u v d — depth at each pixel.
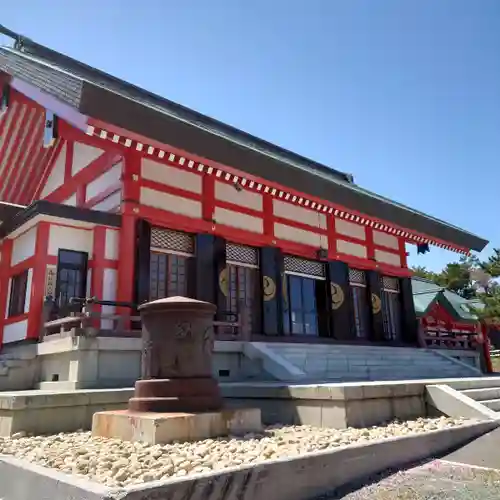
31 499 3.97
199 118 19.23
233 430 6.06
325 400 6.80
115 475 4.00
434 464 5.29
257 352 10.70
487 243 20.44
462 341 20.67
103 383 8.95
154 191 12.56
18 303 12.25
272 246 15.06
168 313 6.39
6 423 6.35
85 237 11.98
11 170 16.44
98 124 9.16
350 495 4.26
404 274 19.58
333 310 16.34
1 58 13.59
